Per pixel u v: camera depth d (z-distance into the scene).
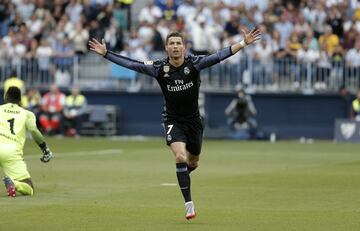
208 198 40.59
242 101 90.38
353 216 34.66
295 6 97.69
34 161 61.19
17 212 35.41
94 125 94.38
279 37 95.56
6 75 97.94
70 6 101.69
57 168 55.94
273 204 38.50
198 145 35.88
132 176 51.03
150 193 42.50
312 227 31.83
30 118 41.47
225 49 34.50
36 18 101.06
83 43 97.56
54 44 98.56
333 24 95.62
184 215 34.88
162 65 34.69
